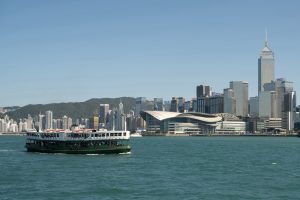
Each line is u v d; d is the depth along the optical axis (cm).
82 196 8881
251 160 17225
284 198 8838
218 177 11694
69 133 18938
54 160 16175
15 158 17062
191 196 8938
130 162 15675
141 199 8631
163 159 17225
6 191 9369
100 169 13325
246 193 9300
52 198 8669
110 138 18725
